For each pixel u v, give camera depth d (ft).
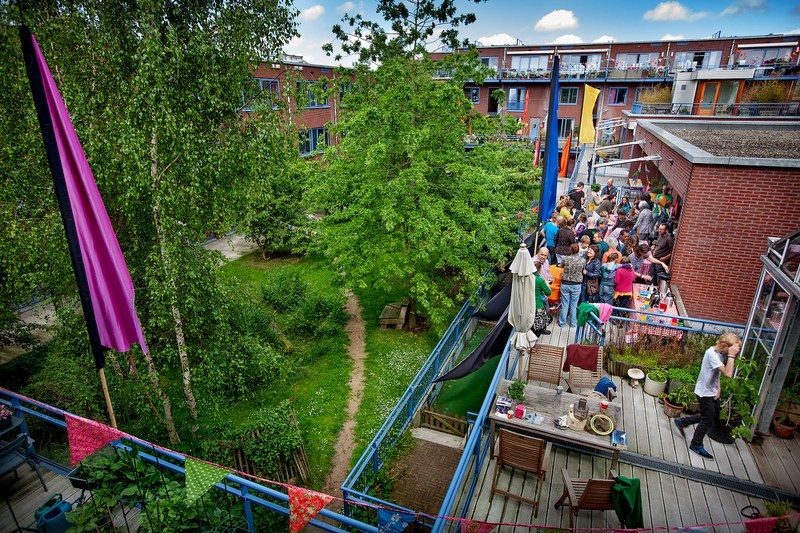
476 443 23.59
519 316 26.25
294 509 15.80
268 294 62.64
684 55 142.00
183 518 19.51
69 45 26.23
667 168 52.24
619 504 18.99
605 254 36.73
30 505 20.95
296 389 46.80
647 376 29.37
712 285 41.04
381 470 35.29
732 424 25.21
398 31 56.90
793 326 22.65
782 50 134.41
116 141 26.40
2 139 26.45
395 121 43.98
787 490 21.98
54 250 26.91
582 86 141.38
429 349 54.39
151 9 25.81
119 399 32.99
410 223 45.78
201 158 29.01
